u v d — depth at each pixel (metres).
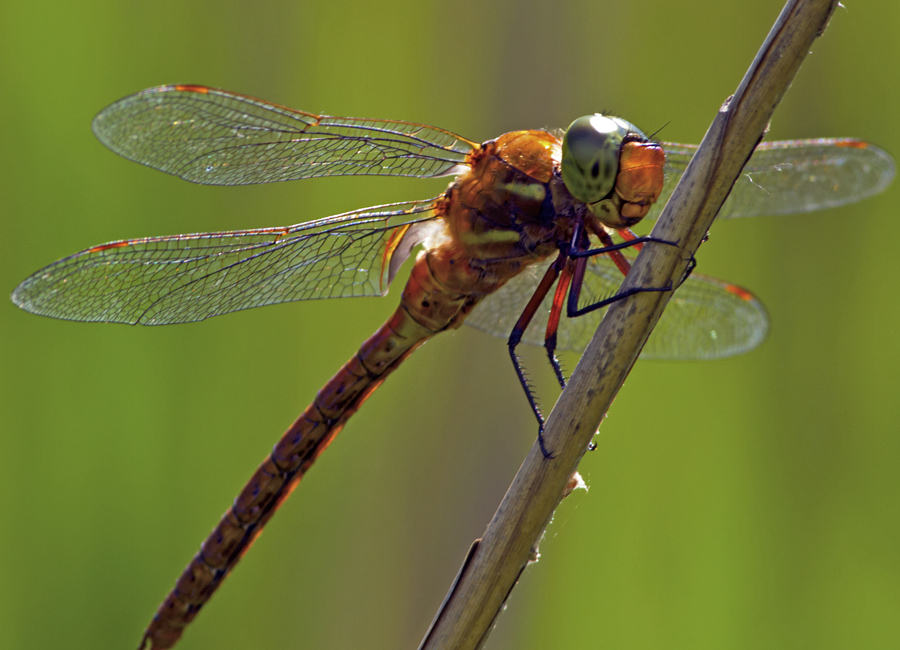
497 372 0.80
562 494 0.74
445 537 0.81
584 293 0.78
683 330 0.78
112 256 0.76
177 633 0.77
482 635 0.74
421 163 0.76
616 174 0.75
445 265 0.76
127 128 0.76
